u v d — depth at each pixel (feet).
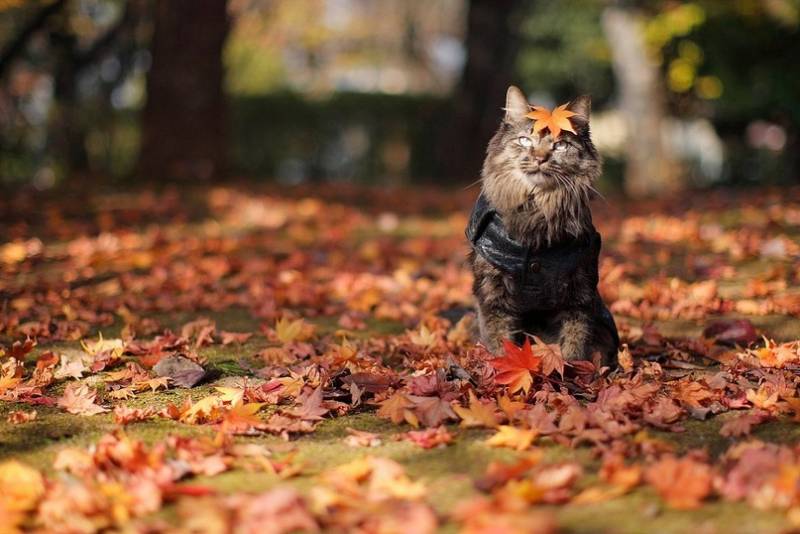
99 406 16.15
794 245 31.63
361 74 164.25
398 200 51.42
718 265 29.58
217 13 54.70
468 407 16.05
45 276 29.27
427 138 94.32
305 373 17.75
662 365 19.38
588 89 106.22
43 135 81.00
